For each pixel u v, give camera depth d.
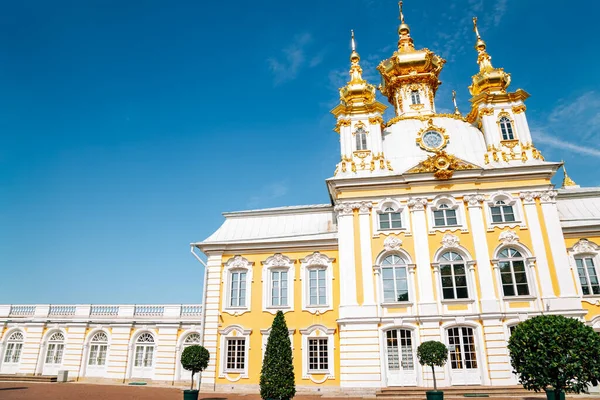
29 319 41.41
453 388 26.73
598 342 16.50
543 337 16.89
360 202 32.50
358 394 28.03
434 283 29.88
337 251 33.03
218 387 31.09
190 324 38.72
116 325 39.91
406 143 34.94
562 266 29.08
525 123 33.62
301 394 29.61
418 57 40.19
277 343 23.44
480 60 37.94
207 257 34.91
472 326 28.55
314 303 32.28
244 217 37.66
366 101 36.44
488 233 30.50
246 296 33.28
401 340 29.11
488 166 32.38
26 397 25.30
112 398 25.75
